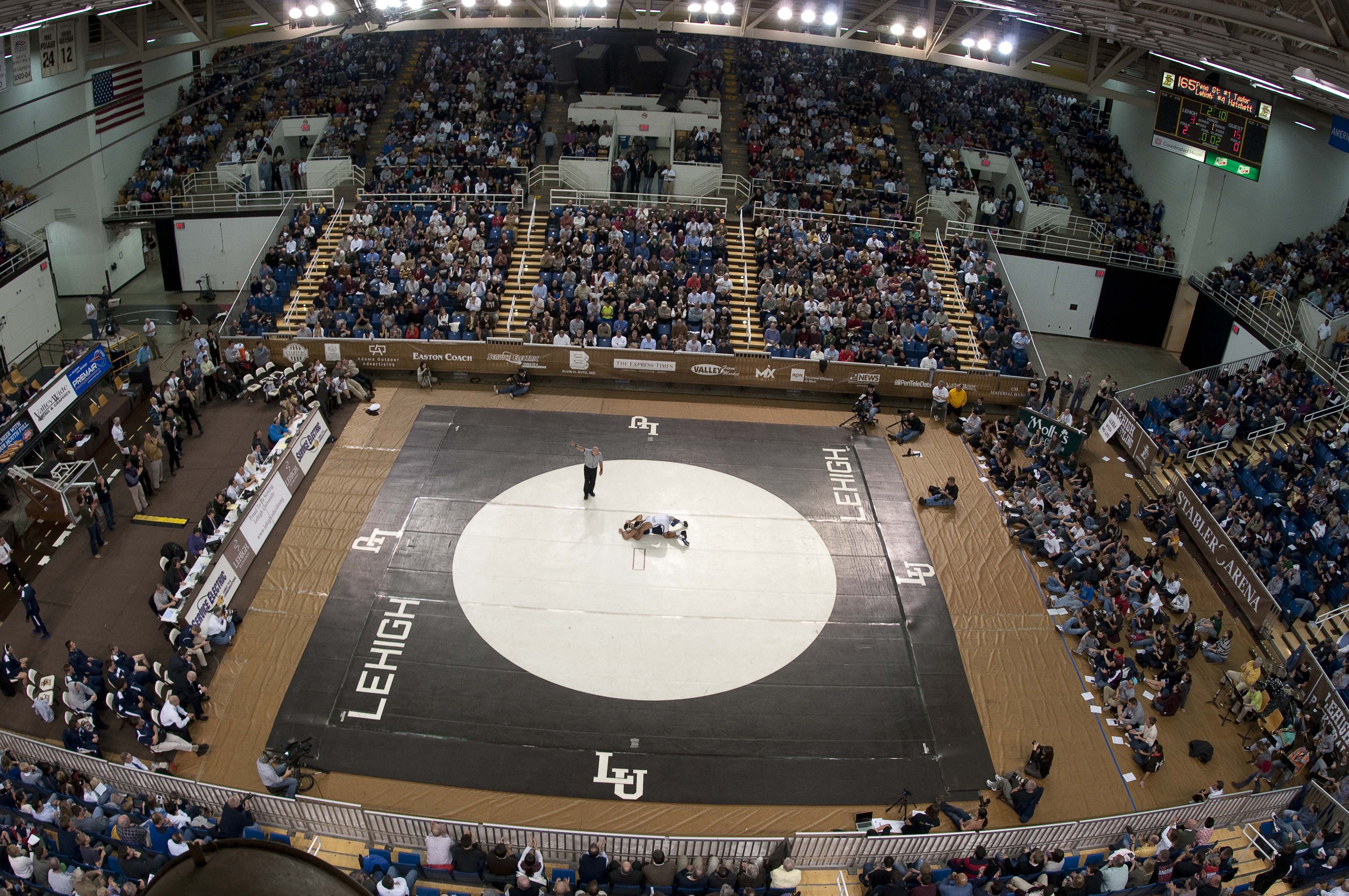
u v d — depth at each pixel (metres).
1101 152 47.75
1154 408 34.81
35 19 27.77
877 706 22.22
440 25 37.97
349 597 24.38
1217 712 23.02
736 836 18.98
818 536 27.61
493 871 16.77
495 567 25.58
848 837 17.47
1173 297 42.69
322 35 42.62
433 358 34.38
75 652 20.95
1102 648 23.92
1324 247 36.38
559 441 31.25
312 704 21.31
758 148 44.47
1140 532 29.12
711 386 35.03
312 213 39.56
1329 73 21.17
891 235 40.19
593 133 43.88
